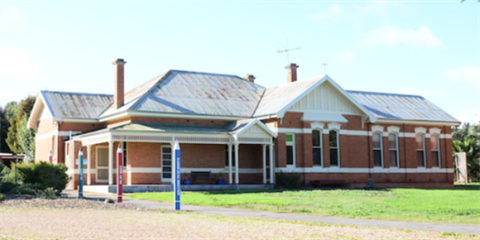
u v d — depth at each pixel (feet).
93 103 115.34
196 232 38.06
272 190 92.48
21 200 61.67
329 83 108.68
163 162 97.91
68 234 36.68
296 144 104.68
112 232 37.78
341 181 106.93
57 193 75.72
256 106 113.19
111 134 86.89
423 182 121.29
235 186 96.17
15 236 35.55
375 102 125.29
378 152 116.78
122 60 106.52
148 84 116.16
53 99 112.06
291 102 101.86
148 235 36.52
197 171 100.58
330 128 108.27
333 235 37.65
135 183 93.45
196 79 117.91
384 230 41.29
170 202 68.03
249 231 38.91
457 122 127.65
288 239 35.47
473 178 150.00
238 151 106.73
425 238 37.29
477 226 45.50
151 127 93.50
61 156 106.11
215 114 103.81
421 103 133.90
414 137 121.80
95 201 64.95
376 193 83.41
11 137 187.11
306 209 58.75
